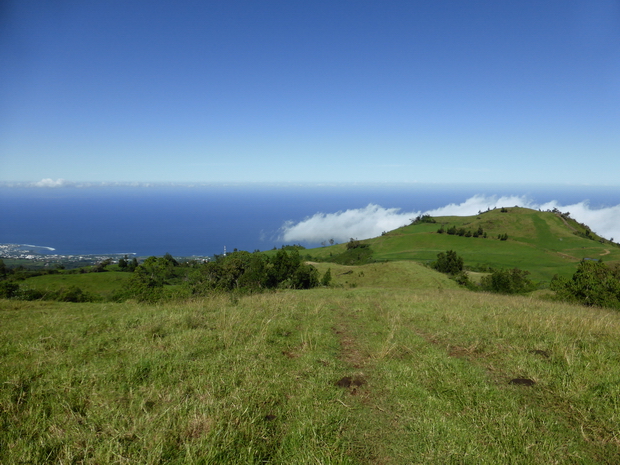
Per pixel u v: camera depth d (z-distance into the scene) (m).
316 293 20.44
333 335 7.83
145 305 13.97
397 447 3.35
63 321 9.22
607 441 3.38
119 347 6.33
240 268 29.53
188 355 5.73
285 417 3.88
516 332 7.39
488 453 3.18
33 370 5.03
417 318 9.69
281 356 6.02
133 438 3.36
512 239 124.56
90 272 66.12
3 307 13.56
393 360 5.80
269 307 11.19
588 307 15.69
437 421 3.74
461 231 125.31
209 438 3.23
